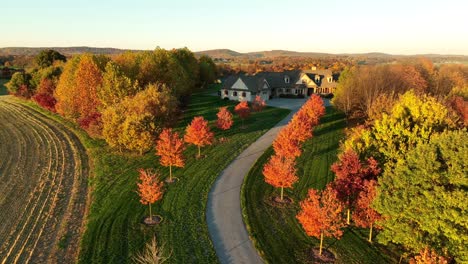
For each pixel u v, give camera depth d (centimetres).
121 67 6075
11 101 8869
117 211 2789
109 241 2378
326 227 2159
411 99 2917
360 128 3459
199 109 6819
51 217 2816
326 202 2147
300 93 9050
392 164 2377
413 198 1927
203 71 10581
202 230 2509
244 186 3250
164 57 7131
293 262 2172
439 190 1838
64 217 2811
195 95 8794
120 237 2427
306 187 3266
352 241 2403
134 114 4150
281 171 2844
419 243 1950
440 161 1936
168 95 5112
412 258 2053
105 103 5119
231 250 2280
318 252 2280
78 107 5553
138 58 6944
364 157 2627
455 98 4428
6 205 3039
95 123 4800
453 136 1941
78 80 5453
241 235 2456
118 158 4088
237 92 7975
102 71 5709
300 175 3550
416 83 6009
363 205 2208
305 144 4600
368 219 2220
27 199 3159
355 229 2550
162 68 6875
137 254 2233
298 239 2422
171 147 3338
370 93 5269
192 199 3000
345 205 2366
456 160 1836
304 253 2270
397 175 1997
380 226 2241
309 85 8956
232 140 4759
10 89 8894
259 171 3634
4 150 4716
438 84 6612
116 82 5234
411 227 2014
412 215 1945
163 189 3188
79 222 2725
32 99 8131
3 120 6644
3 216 2847
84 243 2362
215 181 3394
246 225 2580
